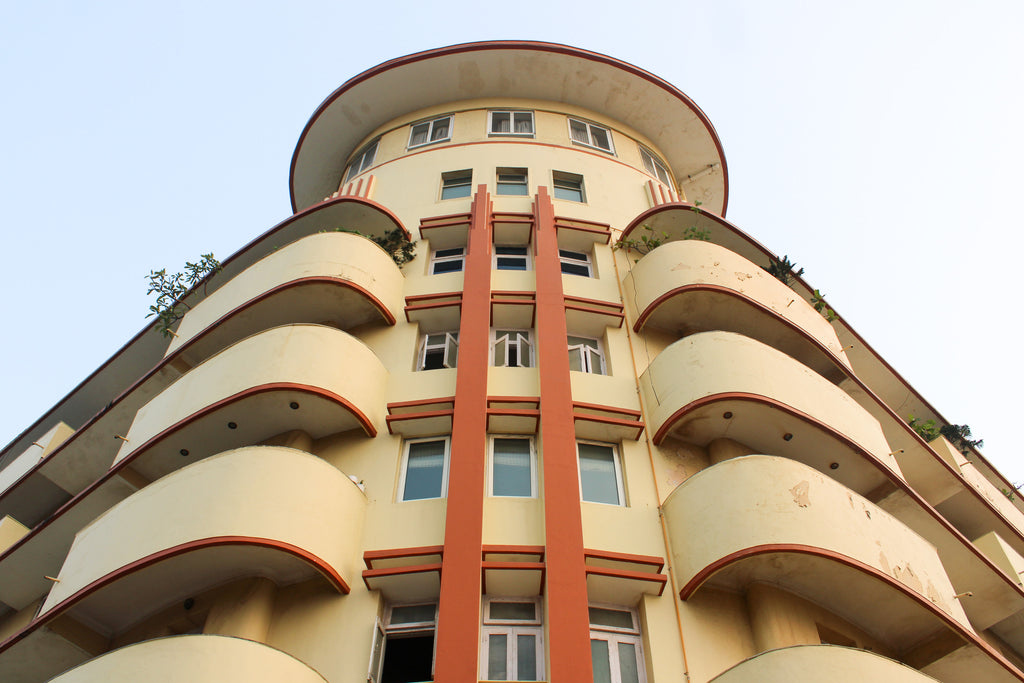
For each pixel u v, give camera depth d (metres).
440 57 26.70
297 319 19.16
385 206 23.84
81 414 26.03
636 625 13.30
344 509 14.04
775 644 12.80
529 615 13.07
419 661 12.88
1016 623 18.23
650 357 18.48
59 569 18.17
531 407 16.22
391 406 16.50
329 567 13.12
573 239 22.03
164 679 10.88
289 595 13.55
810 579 13.50
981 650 13.61
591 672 11.62
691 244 19.88
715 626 13.19
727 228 21.98
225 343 19.41
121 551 13.19
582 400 17.00
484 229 20.97
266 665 11.20
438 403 16.33
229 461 13.77
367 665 12.23
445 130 27.14
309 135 28.88
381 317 19.09
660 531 14.48
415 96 27.92
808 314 20.41
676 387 16.33
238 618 12.93
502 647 12.58
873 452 16.72
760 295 19.38
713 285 18.67
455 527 13.43
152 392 19.77
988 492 23.41
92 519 17.16
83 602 13.51
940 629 13.95
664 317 19.09
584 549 13.54
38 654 13.81
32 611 18.72
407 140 27.00
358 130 28.92
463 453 14.66
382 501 14.71
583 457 15.96
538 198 22.62
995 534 18.92
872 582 13.32
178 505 13.38
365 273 19.09
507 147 25.64
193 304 22.62
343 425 16.19
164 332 21.97
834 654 11.46
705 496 13.96
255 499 13.27
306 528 13.27
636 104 28.12
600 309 19.14
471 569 12.78
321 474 14.03
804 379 16.73
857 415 17.23
